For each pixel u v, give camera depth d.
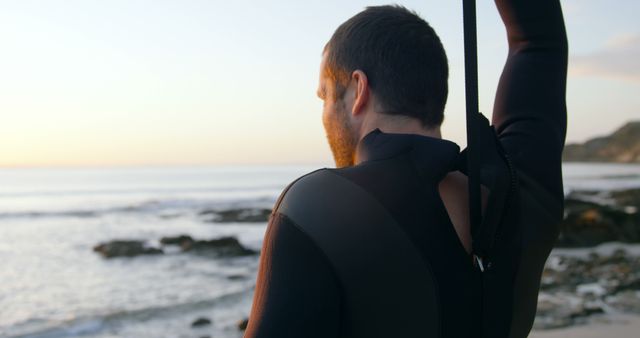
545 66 1.37
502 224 1.11
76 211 46.56
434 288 1.02
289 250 0.99
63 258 21.86
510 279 1.13
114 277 17.47
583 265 15.55
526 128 1.29
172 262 20.34
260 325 0.96
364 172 1.06
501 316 1.10
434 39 1.18
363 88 1.16
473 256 1.07
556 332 8.22
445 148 1.10
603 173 163.12
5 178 140.00
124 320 11.26
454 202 1.11
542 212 1.23
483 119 1.18
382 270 0.99
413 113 1.15
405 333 1.00
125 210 48.28
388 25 1.16
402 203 1.04
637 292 11.43
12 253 23.45
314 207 1.01
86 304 13.50
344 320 1.00
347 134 1.21
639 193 48.34
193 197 68.38
